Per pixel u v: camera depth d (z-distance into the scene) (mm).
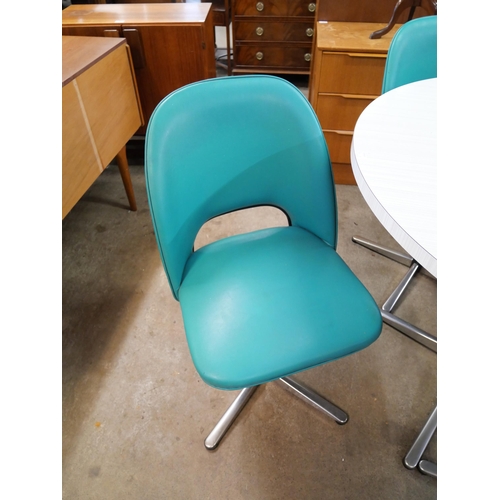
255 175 829
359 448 1027
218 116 736
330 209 875
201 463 1002
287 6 2355
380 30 1618
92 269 1557
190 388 1161
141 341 1288
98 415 1100
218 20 2557
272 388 1161
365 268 1549
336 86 1688
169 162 702
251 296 778
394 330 1317
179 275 821
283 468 990
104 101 1365
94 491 958
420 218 560
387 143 739
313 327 721
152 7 1855
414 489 953
